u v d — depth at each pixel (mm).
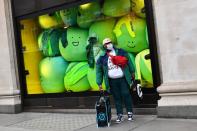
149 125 8172
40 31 11742
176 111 8430
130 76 8656
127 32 9781
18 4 11992
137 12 9547
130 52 9758
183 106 8320
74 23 10891
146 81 9438
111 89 8781
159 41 8688
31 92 12117
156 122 8359
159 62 9023
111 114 9492
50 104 11570
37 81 11945
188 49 8266
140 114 9438
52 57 11516
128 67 8672
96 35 10430
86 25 10641
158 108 8719
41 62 11812
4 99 12297
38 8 11469
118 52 8641
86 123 9164
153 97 9273
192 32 8188
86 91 10727
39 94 11852
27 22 11992
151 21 9117
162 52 8648
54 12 11219
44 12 11359
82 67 10820
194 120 8133
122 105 9070
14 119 10938
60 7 10977
